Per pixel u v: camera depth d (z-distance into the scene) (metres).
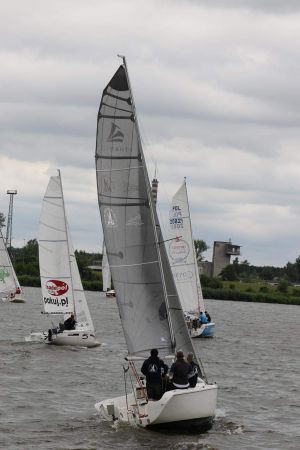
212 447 51.84
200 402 53.44
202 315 132.88
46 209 110.56
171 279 58.16
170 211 131.00
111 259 59.03
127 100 58.06
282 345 130.75
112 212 58.91
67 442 52.62
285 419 63.12
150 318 57.97
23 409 62.88
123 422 56.56
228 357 105.25
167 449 50.97
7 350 98.56
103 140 58.75
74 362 90.56
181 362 53.97
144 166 58.34
